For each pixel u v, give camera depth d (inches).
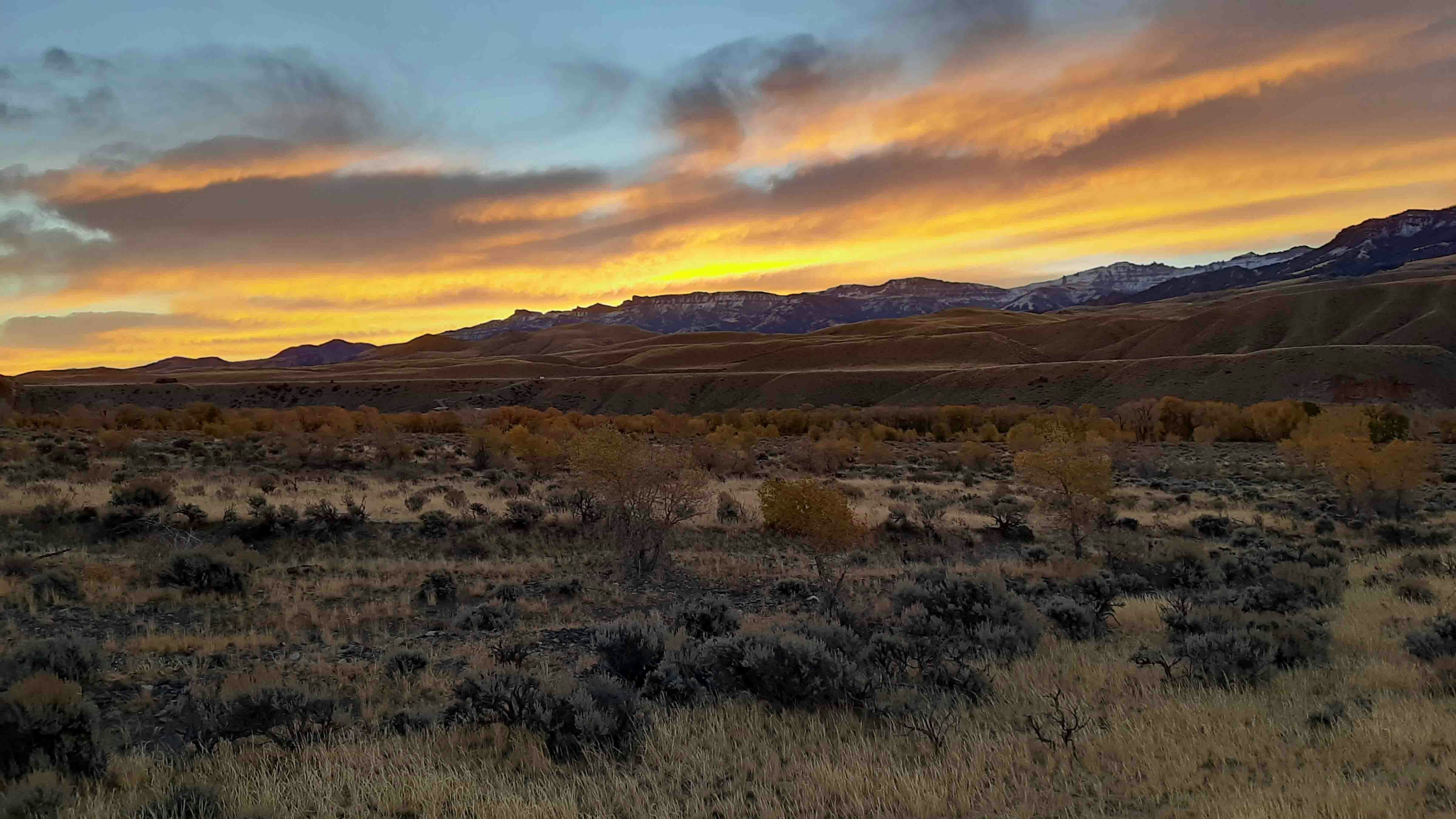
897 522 1092.5
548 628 578.9
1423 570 759.7
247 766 308.7
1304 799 259.0
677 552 901.8
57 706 296.0
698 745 330.3
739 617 559.2
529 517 953.5
